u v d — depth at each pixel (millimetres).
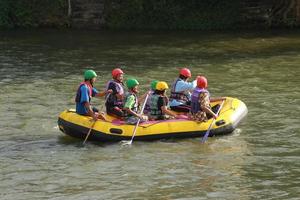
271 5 50375
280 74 31969
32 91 27859
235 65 34656
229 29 49344
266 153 19422
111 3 50500
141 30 48844
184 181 17031
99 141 20344
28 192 16359
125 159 18812
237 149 19797
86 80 20734
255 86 29125
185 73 22250
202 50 39875
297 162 18609
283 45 41438
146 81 30438
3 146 20125
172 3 50531
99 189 16516
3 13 49656
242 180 17109
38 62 35312
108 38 44562
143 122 20656
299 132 21672
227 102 22562
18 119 23156
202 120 21000
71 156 19125
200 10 50531
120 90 21234
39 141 20641
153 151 19531
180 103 22062
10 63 34906
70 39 43938
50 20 49781
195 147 19953
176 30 48938
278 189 16469
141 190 16406
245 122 22906
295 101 26031
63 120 20594
